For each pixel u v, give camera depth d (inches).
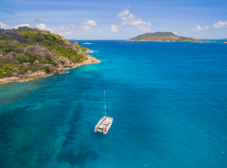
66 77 3663.9
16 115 1920.5
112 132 1608.0
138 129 1647.4
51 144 1438.2
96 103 2268.7
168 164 1213.7
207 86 2878.9
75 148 1392.7
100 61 5999.0
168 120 1793.8
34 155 1309.1
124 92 2682.1
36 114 1951.3
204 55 7450.8
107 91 2736.2
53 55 4372.5
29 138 1512.1
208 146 1384.1
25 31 5664.4
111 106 2171.5
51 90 2773.1
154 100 2331.4
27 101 2314.2
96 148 1392.7
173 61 5861.2
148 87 2906.0
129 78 3553.2
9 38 4318.4
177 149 1358.3
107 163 1236.5
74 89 2839.6
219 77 3457.2
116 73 4065.0
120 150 1366.9
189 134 1545.3
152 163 1227.9
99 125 1648.6
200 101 2255.2
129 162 1242.0
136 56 7534.5
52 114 1956.2
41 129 1656.0
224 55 7317.9
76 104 2236.7
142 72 4133.9
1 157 1279.5
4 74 3107.8
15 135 1551.4
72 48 5728.3
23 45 4148.6
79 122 1792.6
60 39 6402.6
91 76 3767.2
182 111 1984.5
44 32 6279.5
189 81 3211.1
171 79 3393.2
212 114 1898.4
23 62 3503.9
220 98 2338.8
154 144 1424.7
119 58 6845.5
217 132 1566.2
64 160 1266.0
